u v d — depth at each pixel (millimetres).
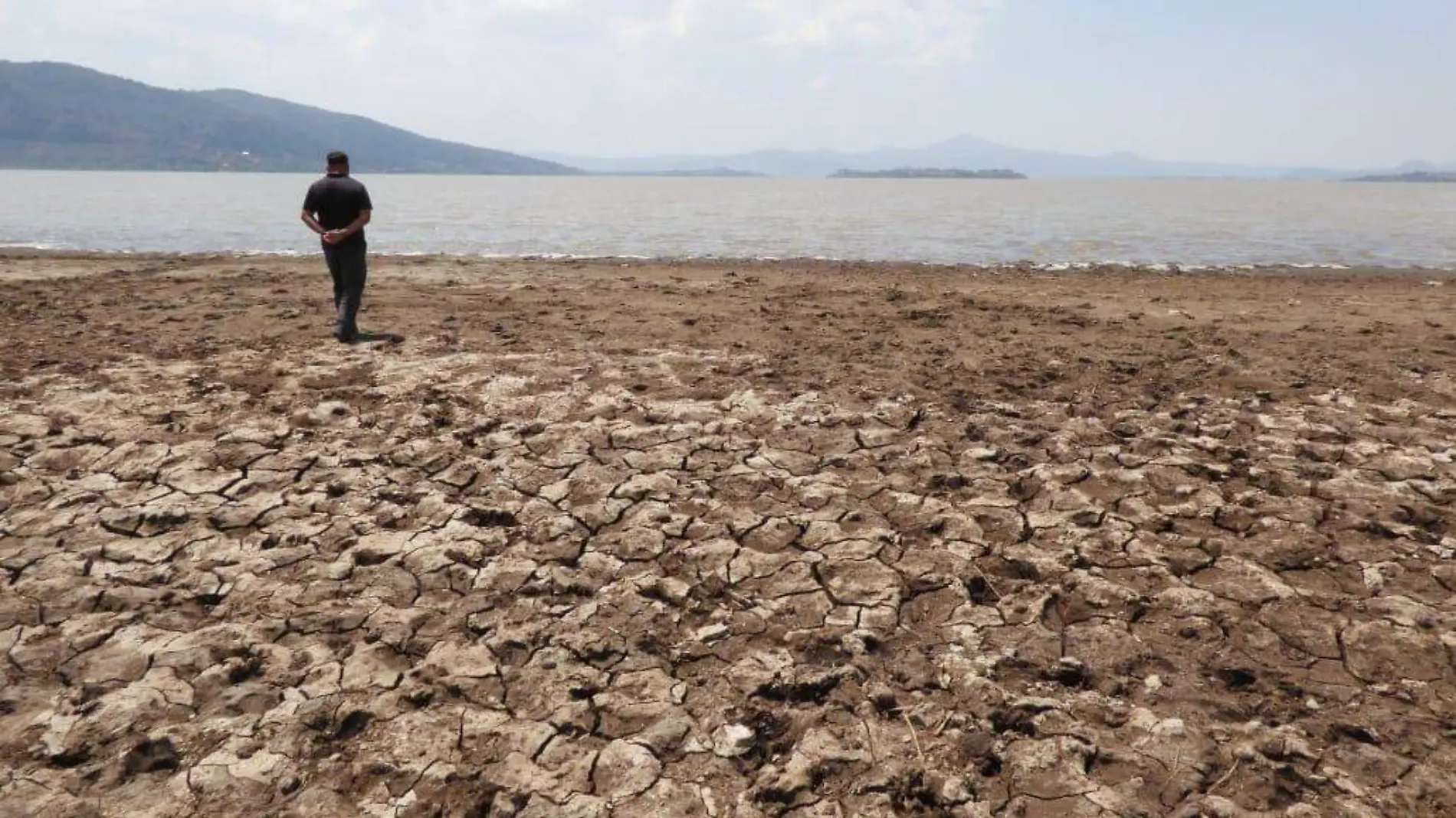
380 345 9297
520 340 9695
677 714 3848
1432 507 5578
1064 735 3650
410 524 5496
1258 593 4684
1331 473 6082
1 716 3807
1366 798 3303
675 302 12617
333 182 8969
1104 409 7430
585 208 55750
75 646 4270
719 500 5848
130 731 3729
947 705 3895
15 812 3301
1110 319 11359
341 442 6613
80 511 5512
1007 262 21312
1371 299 13555
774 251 24516
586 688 4012
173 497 5703
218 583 4820
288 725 3771
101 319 10617
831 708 3875
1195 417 7184
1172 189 146625
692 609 4645
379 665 4188
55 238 26719
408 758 3592
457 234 31031
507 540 5336
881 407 7398
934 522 5480
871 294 13547
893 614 4586
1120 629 4422
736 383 8094
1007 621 4516
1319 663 4133
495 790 3412
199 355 8820
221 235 28609
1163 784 3383
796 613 4621
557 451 6543
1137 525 5453
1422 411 7266
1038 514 5594
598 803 3346
